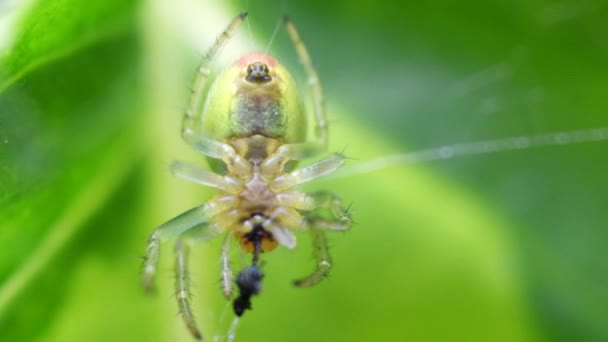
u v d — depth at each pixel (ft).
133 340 0.19
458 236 0.20
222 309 0.19
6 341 0.18
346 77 0.21
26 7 0.18
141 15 0.20
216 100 0.18
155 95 0.19
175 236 0.18
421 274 0.20
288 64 0.21
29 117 0.18
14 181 0.18
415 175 0.21
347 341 0.19
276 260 0.19
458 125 0.21
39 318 0.18
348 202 0.20
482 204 0.21
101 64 0.19
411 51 0.21
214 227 0.18
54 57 0.18
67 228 0.19
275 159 0.18
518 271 0.20
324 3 0.21
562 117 0.21
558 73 0.21
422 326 0.20
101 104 0.19
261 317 0.19
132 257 0.19
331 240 0.20
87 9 0.19
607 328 0.20
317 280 0.18
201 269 0.19
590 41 0.21
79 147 0.19
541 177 0.21
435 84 0.21
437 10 0.21
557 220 0.21
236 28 0.18
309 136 0.20
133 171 0.19
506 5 0.21
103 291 0.19
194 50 0.20
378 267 0.20
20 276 0.18
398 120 0.21
